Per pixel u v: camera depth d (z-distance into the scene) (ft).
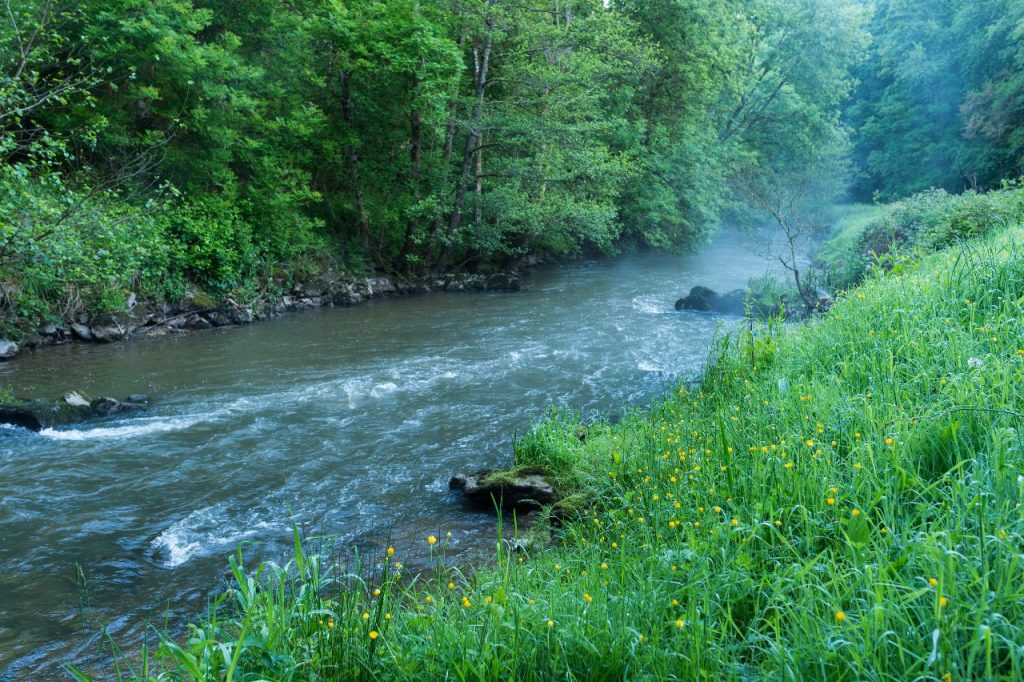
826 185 122.31
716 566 12.39
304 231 65.72
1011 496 11.37
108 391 36.37
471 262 84.53
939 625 8.91
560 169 75.36
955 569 10.10
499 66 80.12
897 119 147.02
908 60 136.98
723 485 15.72
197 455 27.35
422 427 30.32
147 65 54.65
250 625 10.92
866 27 166.61
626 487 20.17
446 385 36.81
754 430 18.31
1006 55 110.52
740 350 29.22
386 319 57.67
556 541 18.51
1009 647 8.26
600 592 11.76
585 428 26.73
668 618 10.93
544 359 42.14
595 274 84.89
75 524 21.45
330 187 75.15
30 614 16.47
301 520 21.63
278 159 64.44
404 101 73.05
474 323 55.06
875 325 22.76
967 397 15.01
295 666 9.88
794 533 13.21
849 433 15.75
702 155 96.48
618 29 80.23
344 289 66.90
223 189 60.18
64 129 51.78
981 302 21.93
